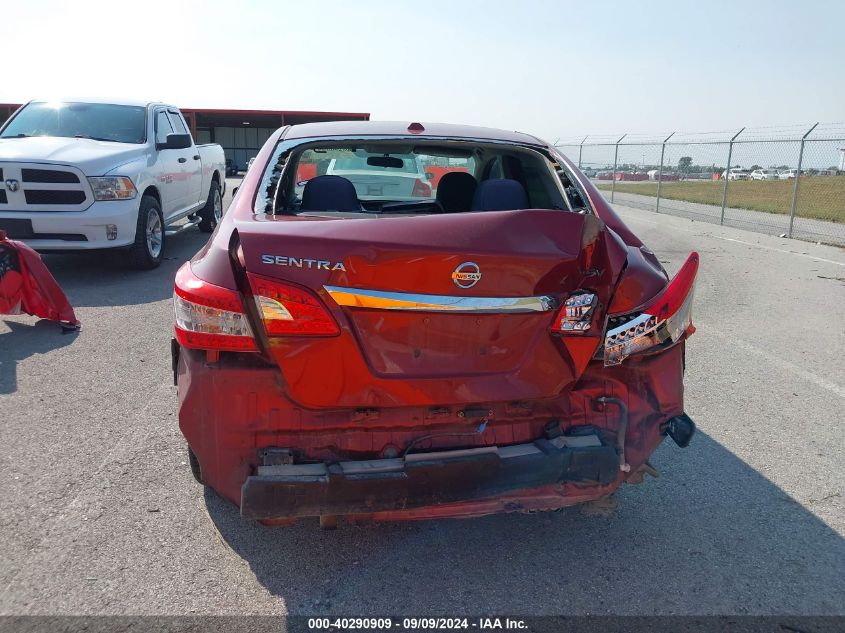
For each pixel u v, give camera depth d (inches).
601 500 121.6
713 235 585.9
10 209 305.9
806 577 114.9
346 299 93.7
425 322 96.3
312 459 99.3
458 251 94.2
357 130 150.9
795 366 222.8
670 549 122.6
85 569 112.9
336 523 102.9
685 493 142.3
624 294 103.4
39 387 191.0
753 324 276.4
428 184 213.6
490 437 104.0
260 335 96.1
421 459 97.9
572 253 97.8
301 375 95.0
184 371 101.6
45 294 242.7
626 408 107.8
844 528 129.7
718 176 799.1
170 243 450.9
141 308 277.9
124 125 369.7
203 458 100.0
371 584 111.3
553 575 114.7
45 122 361.4
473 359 98.7
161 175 364.2
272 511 94.4
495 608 106.2
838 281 371.6
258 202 123.3
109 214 314.0
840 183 928.3
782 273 394.9
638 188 1053.8
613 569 116.4
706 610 106.4
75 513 128.9
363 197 215.3
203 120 1330.0
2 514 127.6
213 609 104.5
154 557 116.6
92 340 234.1
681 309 106.0
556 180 144.8
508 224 97.5
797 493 142.6
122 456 151.6
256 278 92.7
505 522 130.5
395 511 100.4
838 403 191.8
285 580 111.8
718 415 182.7
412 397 97.0
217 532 124.3
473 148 158.1
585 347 101.7
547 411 105.9
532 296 97.9
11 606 103.8
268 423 98.6
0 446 154.9
